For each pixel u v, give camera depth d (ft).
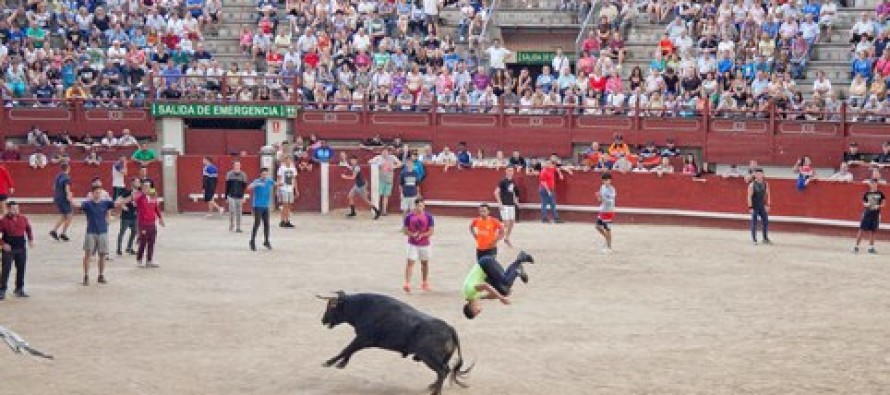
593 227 113.09
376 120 130.41
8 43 135.74
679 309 74.33
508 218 101.04
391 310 54.65
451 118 129.08
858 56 124.67
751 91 125.29
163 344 64.23
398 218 117.91
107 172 121.39
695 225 114.93
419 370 59.26
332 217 118.52
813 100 122.83
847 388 55.93
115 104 131.34
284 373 58.44
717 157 123.03
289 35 140.77
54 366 59.57
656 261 92.38
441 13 146.30
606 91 129.59
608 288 81.15
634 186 116.47
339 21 141.79
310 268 87.97
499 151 124.47
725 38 130.31
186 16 141.69
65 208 100.48
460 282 82.64
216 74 134.92
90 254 80.79
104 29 140.77
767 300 77.30
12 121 129.39
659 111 124.26
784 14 130.11
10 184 111.75
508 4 146.10
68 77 134.31
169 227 110.52
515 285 81.87
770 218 111.65
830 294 79.46
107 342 64.64
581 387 55.98
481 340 65.31
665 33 133.08
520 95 133.08
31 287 80.02
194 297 76.79
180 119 131.64
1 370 58.80
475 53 140.36
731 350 63.31
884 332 67.77
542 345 64.28
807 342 65.26
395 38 143.13
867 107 120.88
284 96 132.36
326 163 121.80
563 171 117.50
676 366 59.93
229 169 121.80
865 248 101.24
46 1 139.64
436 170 121.19
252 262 90.58
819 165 119.55
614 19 137.49
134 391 55.21
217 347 63.62
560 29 144.56
